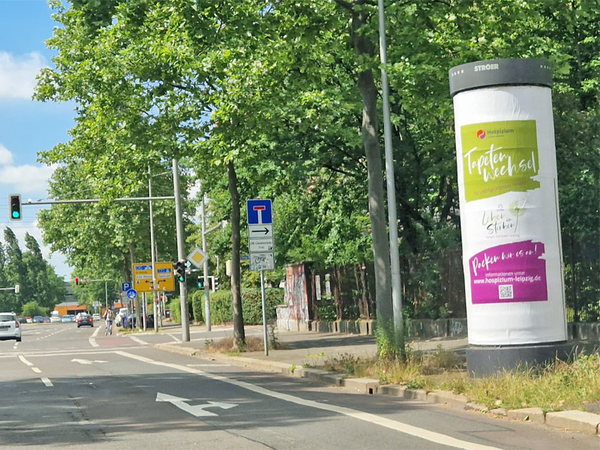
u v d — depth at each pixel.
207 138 26.03
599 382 11.23
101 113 26.77
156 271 53.47
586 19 20.31
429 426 10.32
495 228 13.59
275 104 23.66
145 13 17.67
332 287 35.00
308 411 12.05
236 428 10.61
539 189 13.66
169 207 63.81
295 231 32.06
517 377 12.35
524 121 13.62
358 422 10.79
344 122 26.55
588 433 9.49
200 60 24.25
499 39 19.02
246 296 52.31
